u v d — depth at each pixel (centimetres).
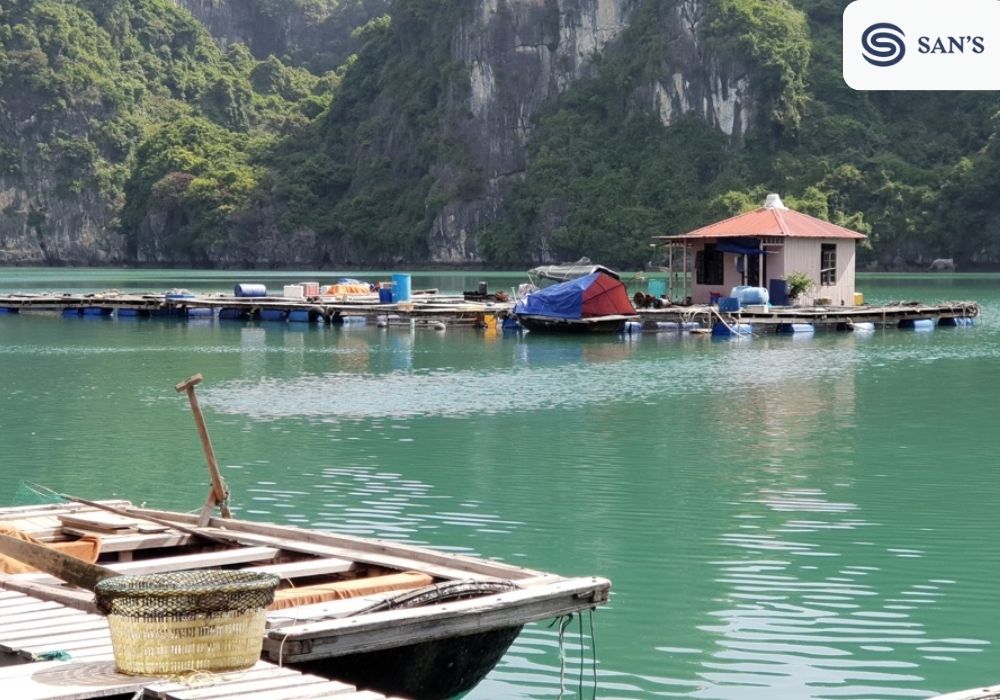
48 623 959
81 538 1275
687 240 5809
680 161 17688
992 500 1891
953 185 15888
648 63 18688
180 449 2372
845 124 17262
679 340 4831
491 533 1695
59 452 2352
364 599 1007
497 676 1150
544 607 975
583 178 18200
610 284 5169
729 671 1163
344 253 19925
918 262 15875
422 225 19238
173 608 824
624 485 2009
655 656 1202
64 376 3653
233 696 794
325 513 1822
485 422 2692
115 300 6469
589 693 1109
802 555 1573
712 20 18288
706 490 1967
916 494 1933
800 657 1202
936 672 1162
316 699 792
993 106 17412
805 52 17962
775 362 3969
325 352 4391
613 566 1526
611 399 3073
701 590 1421
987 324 5778
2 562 1157
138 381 3519
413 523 1755
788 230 5641
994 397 3098
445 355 4253
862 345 4603
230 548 1234
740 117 17738
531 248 18238
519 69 19888
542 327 5209
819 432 2548
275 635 873
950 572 1493
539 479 2058
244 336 5156
